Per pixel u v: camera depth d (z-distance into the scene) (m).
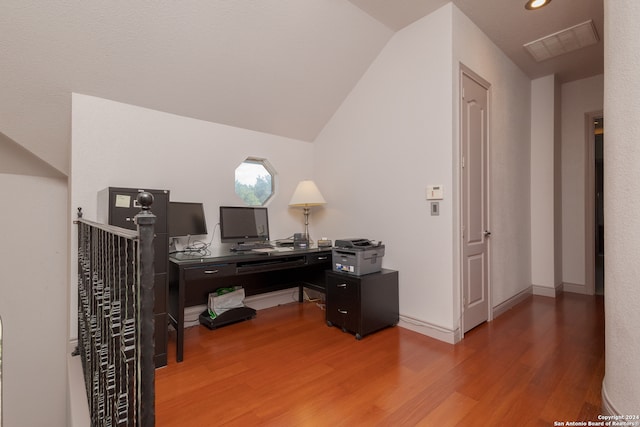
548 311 3.21
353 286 2.59
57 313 2.85
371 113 3.12
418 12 2.60
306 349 2.35
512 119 3.48
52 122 2.33
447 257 2.47
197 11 2.17
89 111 2.36
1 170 2.62
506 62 3.34
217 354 2.27
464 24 2.63
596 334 2.56
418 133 2.70
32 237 2.75
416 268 2.70
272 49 2.62
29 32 1.90
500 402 1.66
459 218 2.55
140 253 0.84
